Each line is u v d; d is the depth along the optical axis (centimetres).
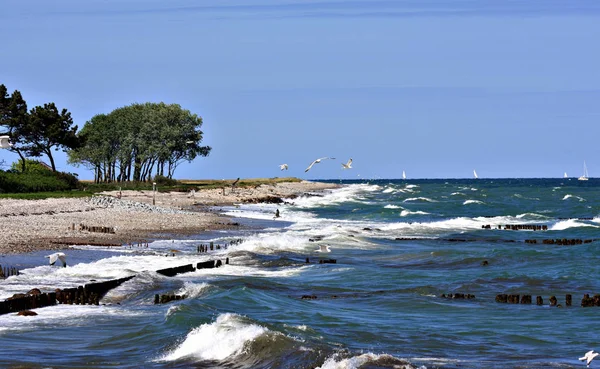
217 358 3406
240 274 6462
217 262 6869
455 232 11750
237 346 3497
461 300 5362
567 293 5828
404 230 11931
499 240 10588
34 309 4497
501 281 6375
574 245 9719
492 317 4675
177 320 4100
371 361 3253
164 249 7862
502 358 3572
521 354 3666
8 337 3756
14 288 5034
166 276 5853
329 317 4497
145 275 5703
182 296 4988
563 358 3588
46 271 5797
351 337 3956
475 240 10475
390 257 8225
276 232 10756
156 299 4853
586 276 6669
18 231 8219
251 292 5178
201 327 3806
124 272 5828
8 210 10425
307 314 4572
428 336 4053
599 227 12538
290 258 7606
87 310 4506
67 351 3509
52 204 11969
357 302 5222
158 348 3581
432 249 8956
